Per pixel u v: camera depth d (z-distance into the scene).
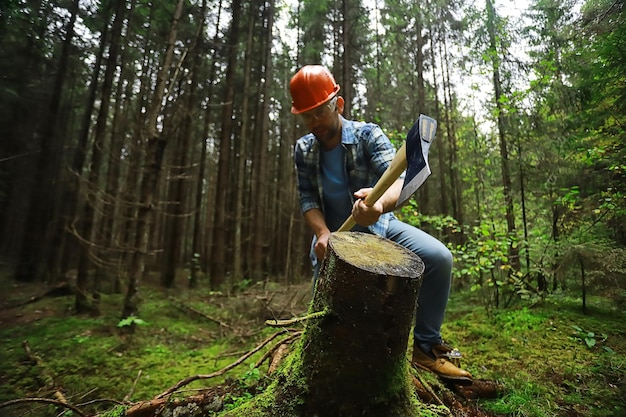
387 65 11.70
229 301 5.89
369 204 1.42
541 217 5.57
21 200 9.07
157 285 9.23
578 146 4.46
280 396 1.09
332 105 1.82
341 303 0.96
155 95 4.26
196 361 3.15
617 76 3.64
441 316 1.91
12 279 7.83
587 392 2.02
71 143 11.12
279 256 12.90
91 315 4.93
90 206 5.36
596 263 3.67
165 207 11.86
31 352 3.32
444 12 7.99
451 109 11.39
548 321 3.44
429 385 1.79
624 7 3.62
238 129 13.20
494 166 6.27
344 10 7.98
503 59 6.16
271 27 9.88
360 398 1.01
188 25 7.27
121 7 6.11
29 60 6.66
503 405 1.82
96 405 2.32
